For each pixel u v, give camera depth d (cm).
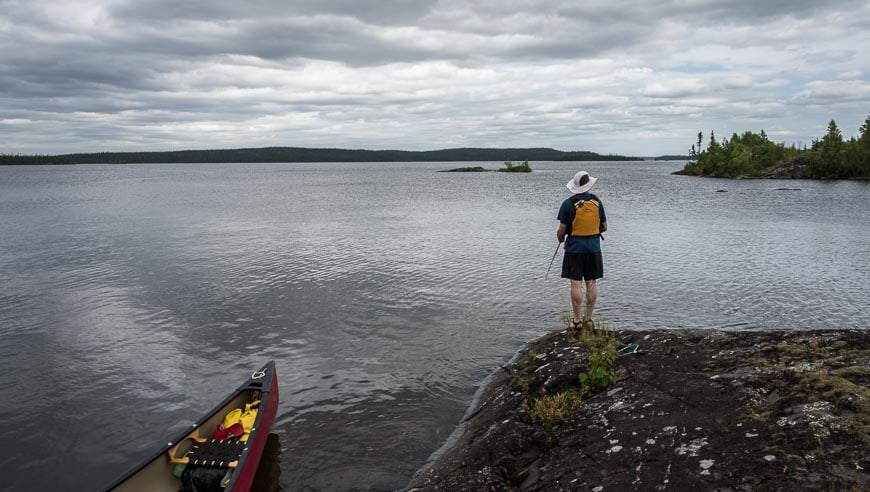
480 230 2914
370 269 1869
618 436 589
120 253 2269
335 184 9300
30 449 777
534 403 734
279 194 6481
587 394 731
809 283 1600
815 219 3388
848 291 1504
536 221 3347
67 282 1744
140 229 3081
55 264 2045
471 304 1416
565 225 912
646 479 495
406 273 1794
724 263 1912
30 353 1131
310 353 1101
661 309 1343
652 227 2973
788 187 7606
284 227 3122
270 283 1688
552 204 4719
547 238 2575
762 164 12350
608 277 1689
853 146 10288
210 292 1589
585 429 634
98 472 725
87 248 2408
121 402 916
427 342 1145
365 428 793
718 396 618
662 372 722
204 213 4047
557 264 1903
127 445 787
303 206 4656
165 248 2388
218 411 725
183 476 635
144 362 1079
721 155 12181
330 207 4541
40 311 1425
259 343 1166
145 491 600
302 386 942
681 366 732
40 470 728
